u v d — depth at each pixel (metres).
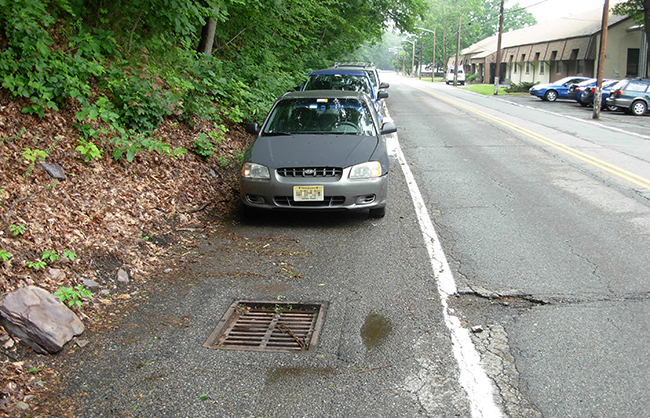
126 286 5.12
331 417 3.25
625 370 3.72
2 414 3.21
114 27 9.62
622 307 4.71
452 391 3.51
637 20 35.09
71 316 4.17
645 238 6.57
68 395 3.45
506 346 4.07
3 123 6.84
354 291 5.09
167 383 3.59
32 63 7.29
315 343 4.14
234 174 9.38
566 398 3.42
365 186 6.95
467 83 71.94
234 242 6.45
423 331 4.31
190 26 9.69
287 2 15.42
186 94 9.89
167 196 7.47
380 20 30.41
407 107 25.31
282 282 5.30
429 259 5.92
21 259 4.77
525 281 5.31
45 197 5.95
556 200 8.45
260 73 13.40
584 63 42.19
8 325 3.93
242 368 3.79
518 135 15.82
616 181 9.76
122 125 8.37
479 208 8.03
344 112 8.18
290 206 7.00
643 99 23.91
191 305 4.78
